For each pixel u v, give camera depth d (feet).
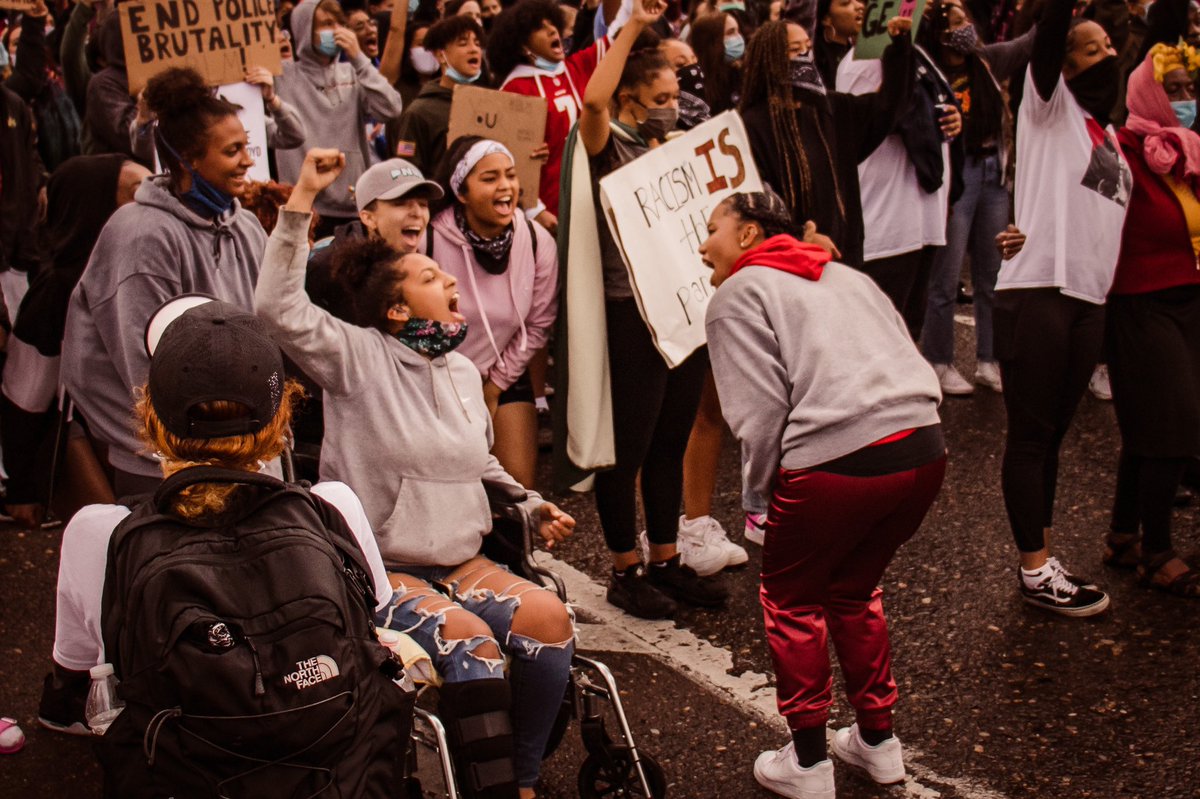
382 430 10.29
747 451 10.91
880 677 11.37
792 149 15.01
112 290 10.84
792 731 11.14
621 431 14.24
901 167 19.07
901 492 10.58
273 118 17.51
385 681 6.79
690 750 12.09
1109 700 12.78
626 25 13.51
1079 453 19.38
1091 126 14.07
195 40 15.87
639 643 14.11
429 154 19.31
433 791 9.36
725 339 10.90
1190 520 17.16
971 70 20.52
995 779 11.57
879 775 11.46
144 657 6.25
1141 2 26.04
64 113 22.95
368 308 10.40
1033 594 14.58
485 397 13.80
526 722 10.12
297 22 20.08
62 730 12.20
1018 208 14.40
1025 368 14.17
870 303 11.04
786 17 21.88
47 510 12.76
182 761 6.25
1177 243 14.32
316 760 6.40
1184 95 14.42
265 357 6.79
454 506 10.49
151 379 6.75
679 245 14.02
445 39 19.13
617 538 14.61
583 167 13.85
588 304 13.83
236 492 6.64
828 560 10.75
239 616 6.32
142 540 6.52
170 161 11.10
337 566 6.71
